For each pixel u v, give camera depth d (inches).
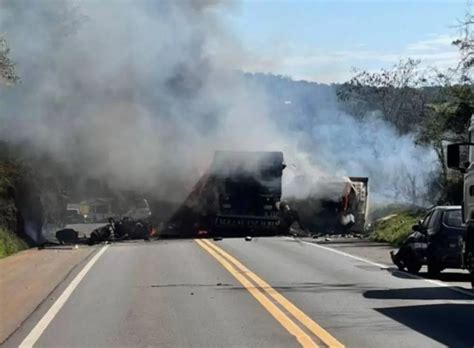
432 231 745.6
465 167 618.2
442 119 1432.1
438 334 443.2
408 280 704.4
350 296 597.9
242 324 480.7
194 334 450.9
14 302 587.2
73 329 471.2
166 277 725.9
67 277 737.6
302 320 491.8
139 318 506.3
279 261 870.4
